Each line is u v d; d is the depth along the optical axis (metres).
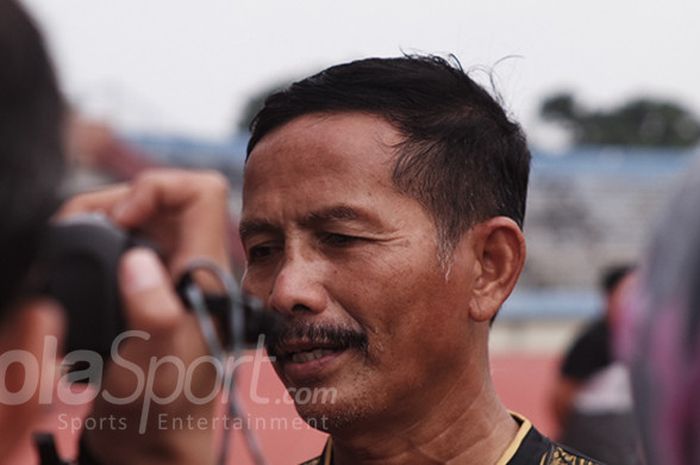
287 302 2.08
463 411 2.18
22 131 1.08
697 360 2.52
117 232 1.41
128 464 1.55
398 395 2.12
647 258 2.67
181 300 1.65
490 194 2.20
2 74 1.07
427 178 2.12
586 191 12.52
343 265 2.09
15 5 1.08
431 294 2.12
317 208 2.10
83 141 1.59
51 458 1.66
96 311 1.38
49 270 1.31
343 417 2.11
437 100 2.18
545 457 2.24
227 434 1.68
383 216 2.09
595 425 4.71
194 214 1.79
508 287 2.19
